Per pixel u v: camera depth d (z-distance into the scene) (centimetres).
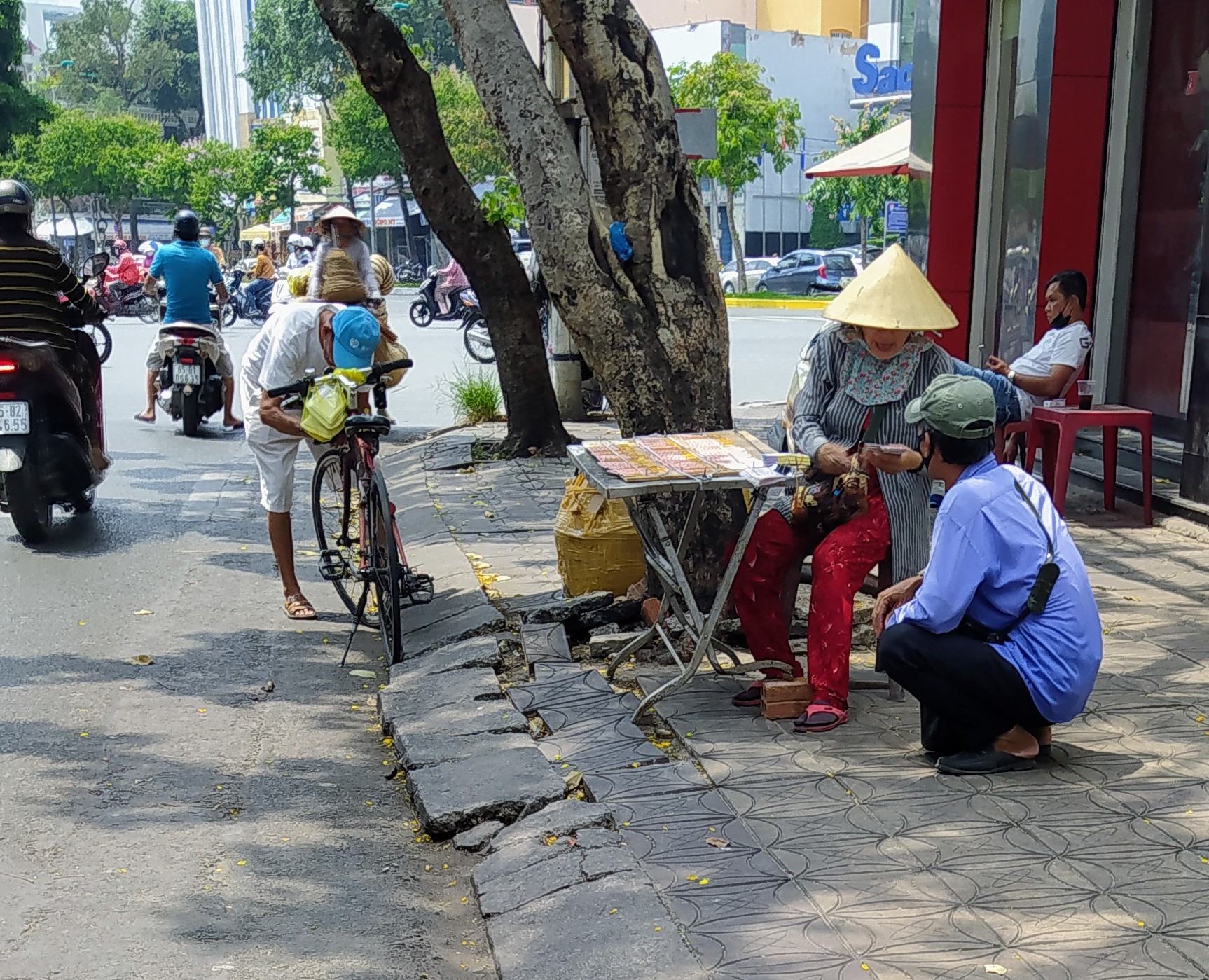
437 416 1412
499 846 384
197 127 10288
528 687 507
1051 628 393
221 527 862
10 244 774
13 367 761
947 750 419
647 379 541
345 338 607
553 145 532
